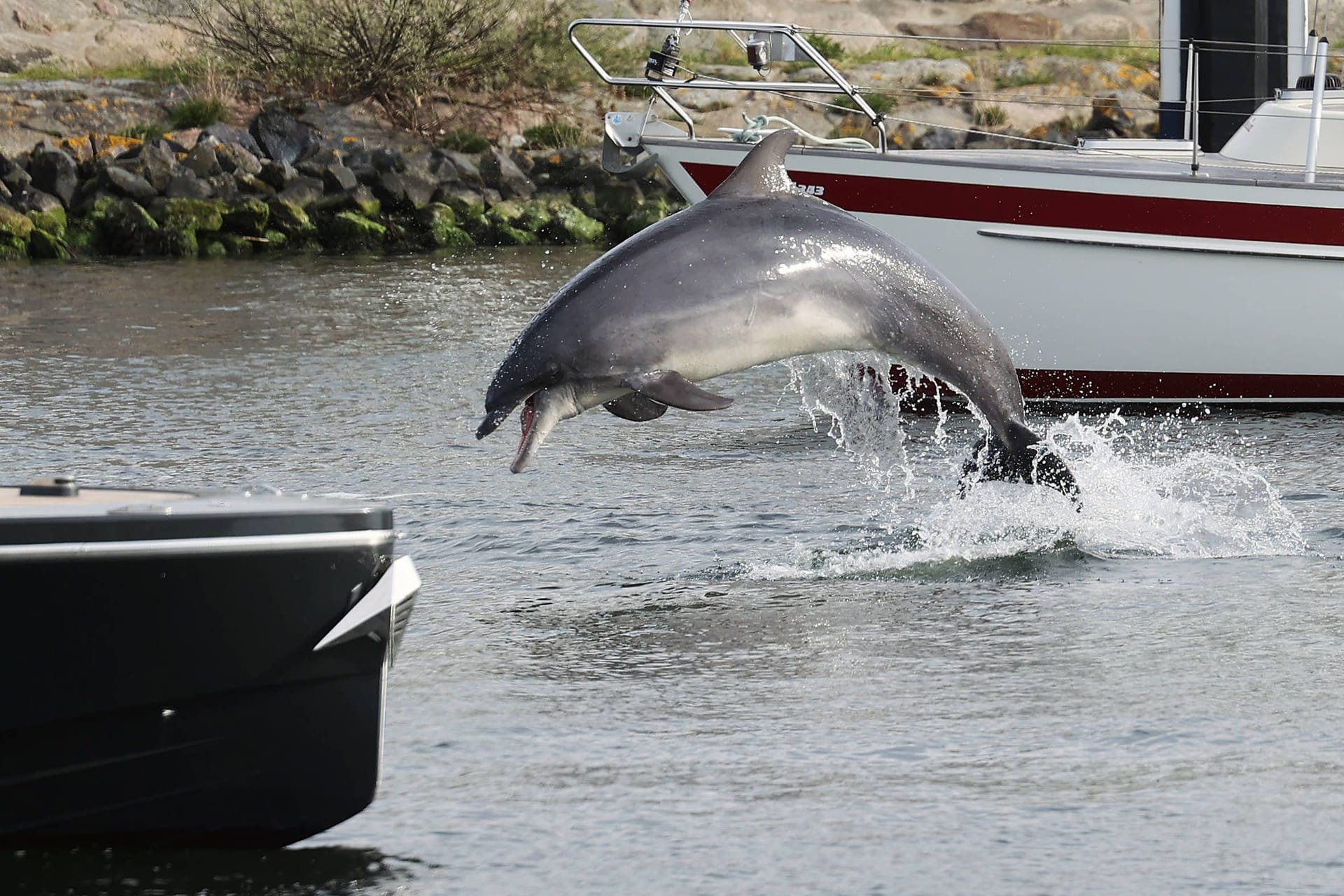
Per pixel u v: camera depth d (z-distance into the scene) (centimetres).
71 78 7912
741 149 3466
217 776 1388
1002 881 1326
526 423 2011
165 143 7031
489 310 4984
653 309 1978
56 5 8406
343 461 2967
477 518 2548
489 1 8200
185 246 6544
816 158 3459
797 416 3378
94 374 3856
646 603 2108
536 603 2122
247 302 5138
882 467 2884
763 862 1366
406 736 1658
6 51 8006
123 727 1362
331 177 7019
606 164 3556
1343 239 3366
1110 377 3516
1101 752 1590
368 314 4891
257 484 2778
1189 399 3528
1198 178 3366
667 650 1922
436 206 6975
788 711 1712
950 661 1867
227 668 1362
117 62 8169
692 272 1992
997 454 2205
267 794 1399
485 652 1925
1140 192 3388
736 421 3331
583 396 1997
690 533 2450
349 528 1374
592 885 1334
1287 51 4022
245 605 1356
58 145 7188
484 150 7694
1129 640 1930
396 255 6562
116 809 1384
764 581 2197
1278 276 3403
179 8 8581
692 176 3516
